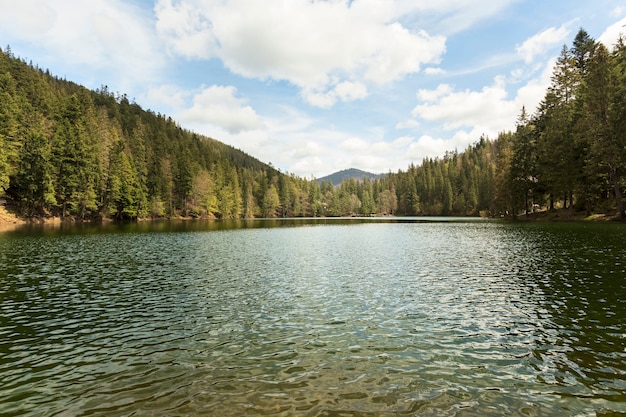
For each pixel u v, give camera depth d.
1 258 26.38
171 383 8.28
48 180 65.94
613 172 47.94
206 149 172.75
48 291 17.23
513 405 7.21
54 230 52.03
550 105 70.75
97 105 171.50
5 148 60.09
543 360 9.23
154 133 137.25
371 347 10.33
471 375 8.53
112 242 38.16
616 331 11.00
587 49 65.81
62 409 7.23
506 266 22.00
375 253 30.64
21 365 9.35
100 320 13.01
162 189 104.50
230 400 7.47
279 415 6.86
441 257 27.02
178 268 23.58
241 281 19.56
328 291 17.14
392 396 7.61
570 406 7.15
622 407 7.08
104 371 8.97
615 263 20.94
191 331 11.84
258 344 10.66
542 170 63.75
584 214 56.84
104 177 81.62
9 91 82.75
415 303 14.79
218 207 133.62
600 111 48.53
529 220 68.94
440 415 6.87
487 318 12.62
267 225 85.81
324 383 8.21
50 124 79.19
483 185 137.75
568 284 16.62
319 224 93.94
